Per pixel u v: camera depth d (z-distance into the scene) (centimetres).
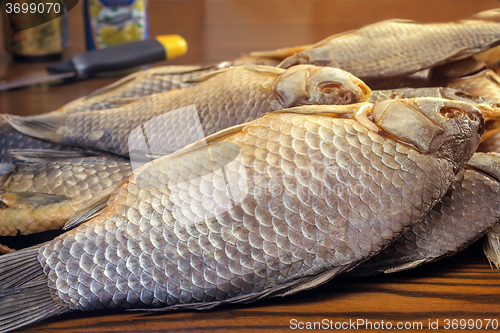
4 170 45
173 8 90
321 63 49
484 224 43
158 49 67
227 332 40
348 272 43
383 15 59
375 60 49
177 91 49
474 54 50
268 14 81
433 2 57
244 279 40
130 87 57
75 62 65
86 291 40
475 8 54
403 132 40
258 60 56
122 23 70
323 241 40
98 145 48
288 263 40
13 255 40
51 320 41
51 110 62
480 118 42
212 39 74
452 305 42
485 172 44
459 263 45
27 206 43
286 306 42
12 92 66
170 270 40
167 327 40
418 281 44
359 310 41
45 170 45
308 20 75
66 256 40
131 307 40
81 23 88
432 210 43
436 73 52
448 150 41
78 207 43
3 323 40
